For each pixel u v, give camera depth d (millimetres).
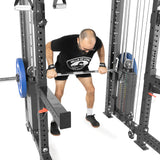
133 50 2531
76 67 2668
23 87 2268
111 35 2854
